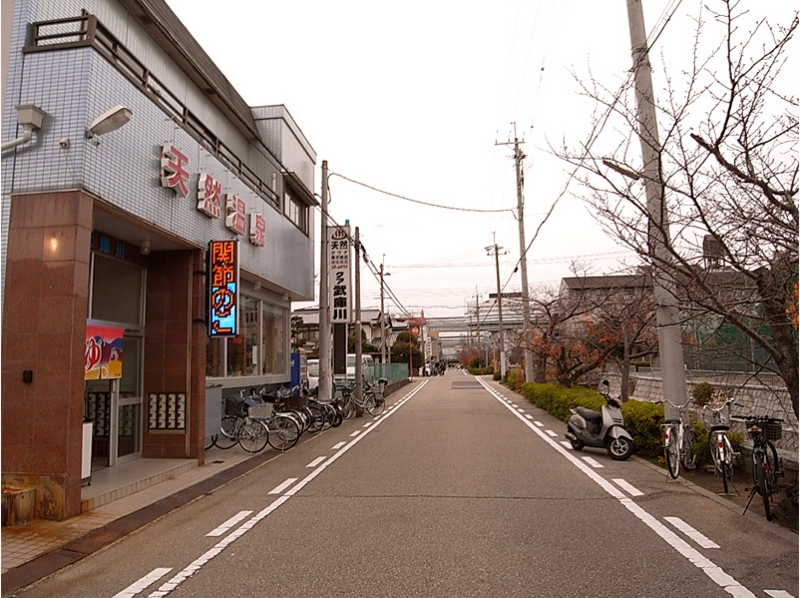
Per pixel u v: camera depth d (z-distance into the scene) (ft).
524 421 51.67
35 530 20.11
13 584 15.47
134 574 15.93
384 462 32.27
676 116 20.04
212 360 40.83
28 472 21.52
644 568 15.21
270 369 53.93
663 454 31.55
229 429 38.19
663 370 30.68
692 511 20.94
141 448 32.71
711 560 15.72
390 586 14.40
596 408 39.68
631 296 46.06
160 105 28.99
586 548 16.92
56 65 23.22
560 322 59.82
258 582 14.96
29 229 22.34
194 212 32.45
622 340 46.85
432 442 39.60
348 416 58.65
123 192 25.38
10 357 21.84
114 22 33.63
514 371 111.24
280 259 49.90
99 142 23.65
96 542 18.92
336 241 62.28
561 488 24.99
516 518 20.27
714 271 21.93
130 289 32.53
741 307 22.72
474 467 29.96
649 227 21.27
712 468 27.63
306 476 29.07
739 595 13.37
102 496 23.63
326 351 56.90
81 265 22.35
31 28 24.22
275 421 38.60
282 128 53.36
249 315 48.75
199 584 14.97
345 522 20.34
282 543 18.19
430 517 20.63
